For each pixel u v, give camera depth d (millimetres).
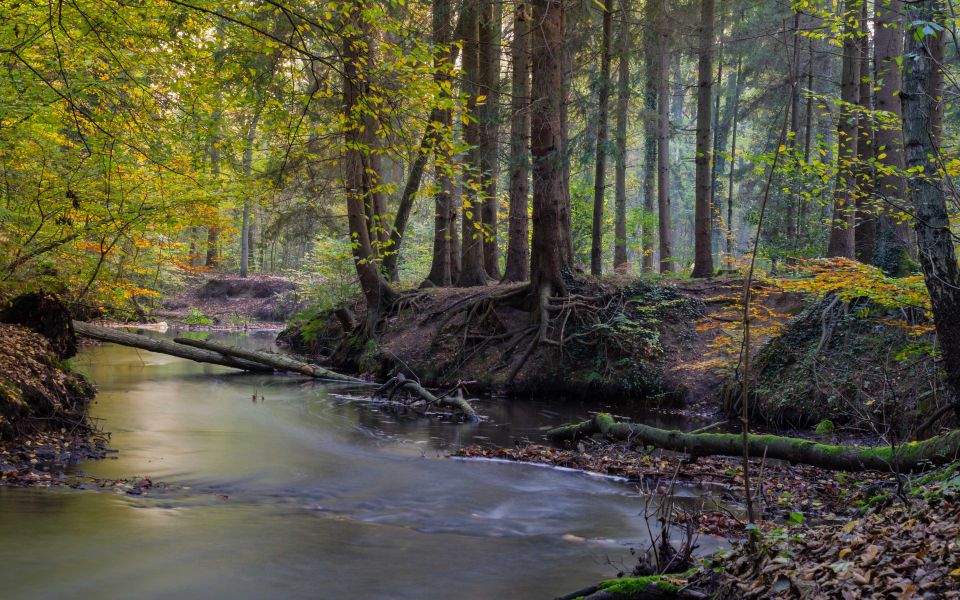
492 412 14828
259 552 6039
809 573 4184
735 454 8758
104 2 7602
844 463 7512
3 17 7770
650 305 17469
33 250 12445
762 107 23922
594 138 17062
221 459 9812
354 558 6027
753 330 14375
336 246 25938
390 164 22078
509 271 20078
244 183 12406
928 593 3568
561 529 7184
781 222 20562
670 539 6738
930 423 8883
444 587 5422
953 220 8484
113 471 8688
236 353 20156
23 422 9656
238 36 7824
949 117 13883
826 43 23359
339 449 11008
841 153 12320
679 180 47688
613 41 19344
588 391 16391
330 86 10422
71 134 11148
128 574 5344
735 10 22391
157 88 9109
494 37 19391
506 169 18453
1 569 5270
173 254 18906
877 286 9242
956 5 8750
